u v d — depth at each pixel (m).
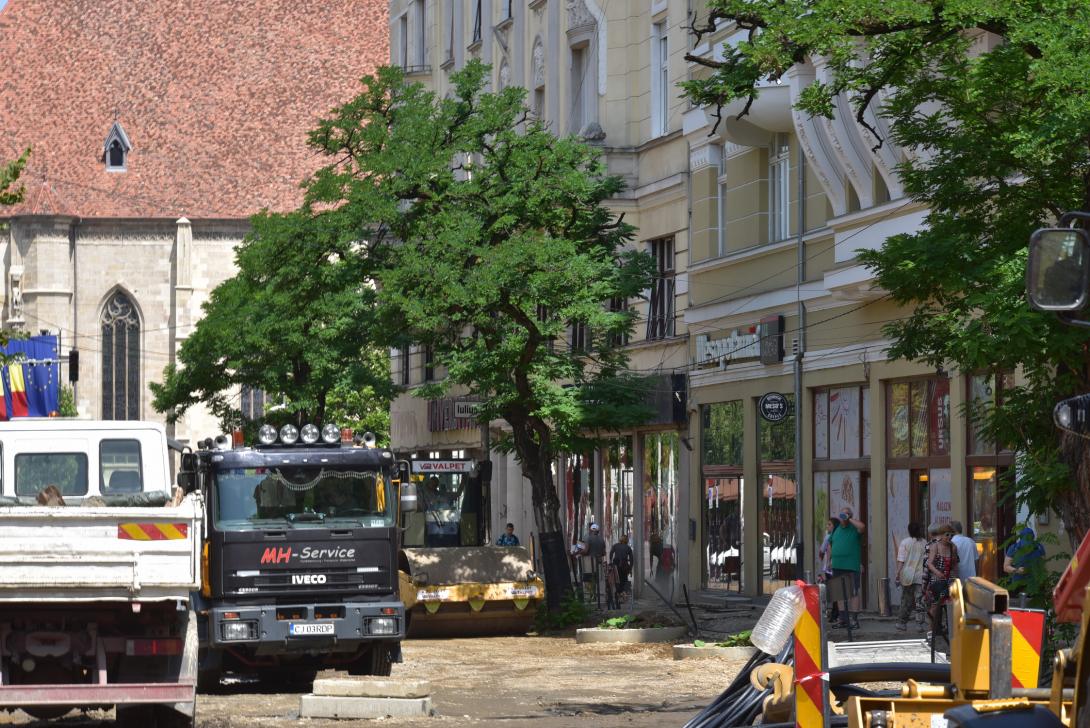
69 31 107.31
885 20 16.38
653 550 43.31
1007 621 8.14
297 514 21.58
